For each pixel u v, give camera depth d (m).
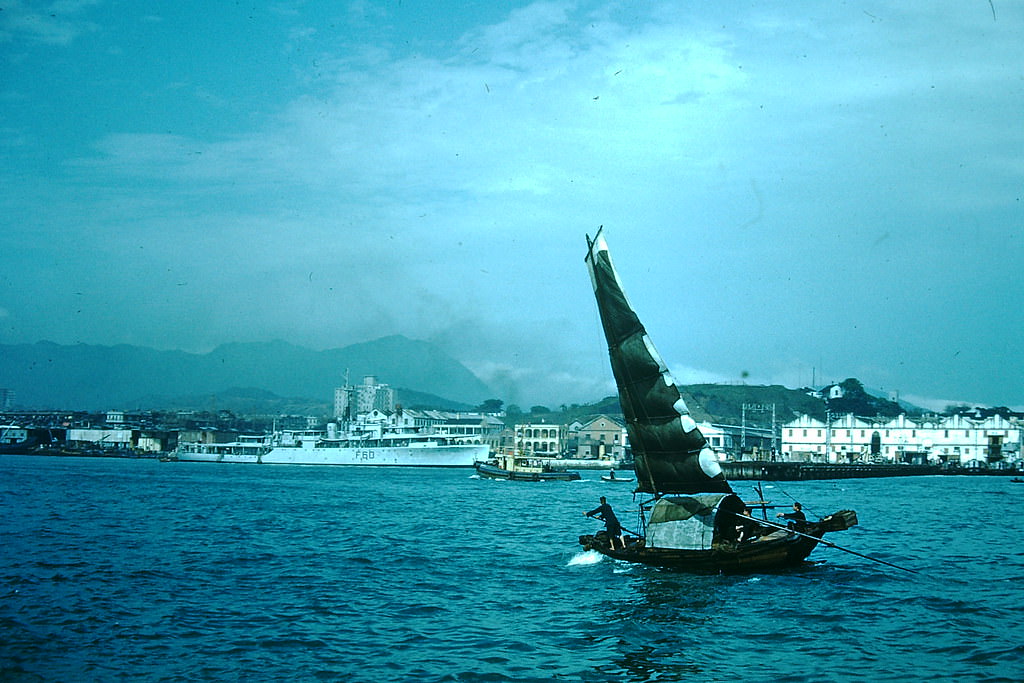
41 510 65.56
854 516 35.69
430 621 27.59
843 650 24.05
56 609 28.62
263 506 73.62
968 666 22.44
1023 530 55.03
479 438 186.50
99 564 37.81
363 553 42.38
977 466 189.38
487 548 44.59
